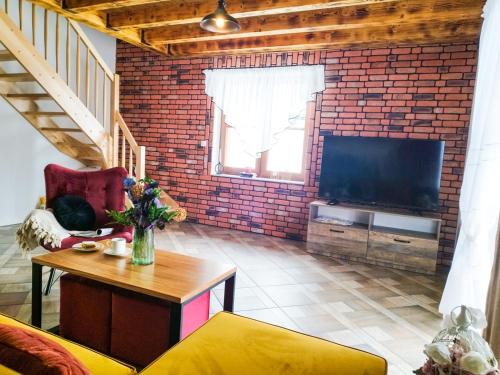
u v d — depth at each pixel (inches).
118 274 72.4
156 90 210.7
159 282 69.5
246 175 194.7
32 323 79.9
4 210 179.9
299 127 184.4
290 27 145.3
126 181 76.6
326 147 162.9
